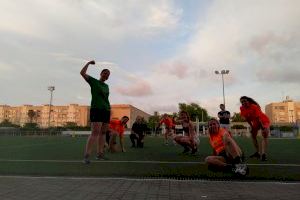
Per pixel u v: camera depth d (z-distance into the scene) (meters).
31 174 5.15
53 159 7.39
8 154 9.01
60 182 4.48
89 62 6.75
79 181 4.56
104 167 5.92
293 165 6.20
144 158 7.81
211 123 5.58
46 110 130.12
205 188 4.13
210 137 5.71
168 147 13.12
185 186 4.25
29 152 9.84
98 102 6.69
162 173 5.19
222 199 3.54
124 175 5.06
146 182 4.51
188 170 5.55
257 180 4.74
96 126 6.63
